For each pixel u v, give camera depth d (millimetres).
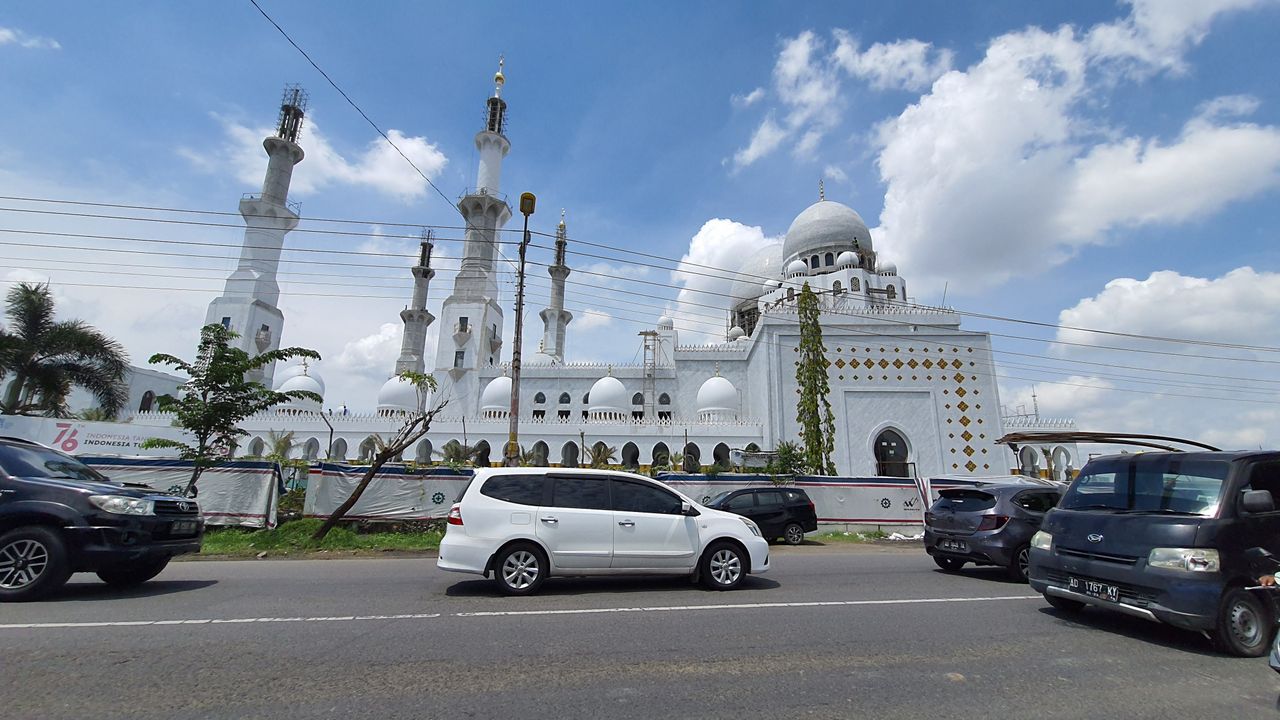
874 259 58375
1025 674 5273
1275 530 6609
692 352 49031
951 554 11211
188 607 7531
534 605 7777
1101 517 7234
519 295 21516
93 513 7887
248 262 54188
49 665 5121
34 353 26938
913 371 38562
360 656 5473
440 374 50688
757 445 38031
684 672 5121
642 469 36375
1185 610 6117
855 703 4488
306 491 16750
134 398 50438
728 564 9102
